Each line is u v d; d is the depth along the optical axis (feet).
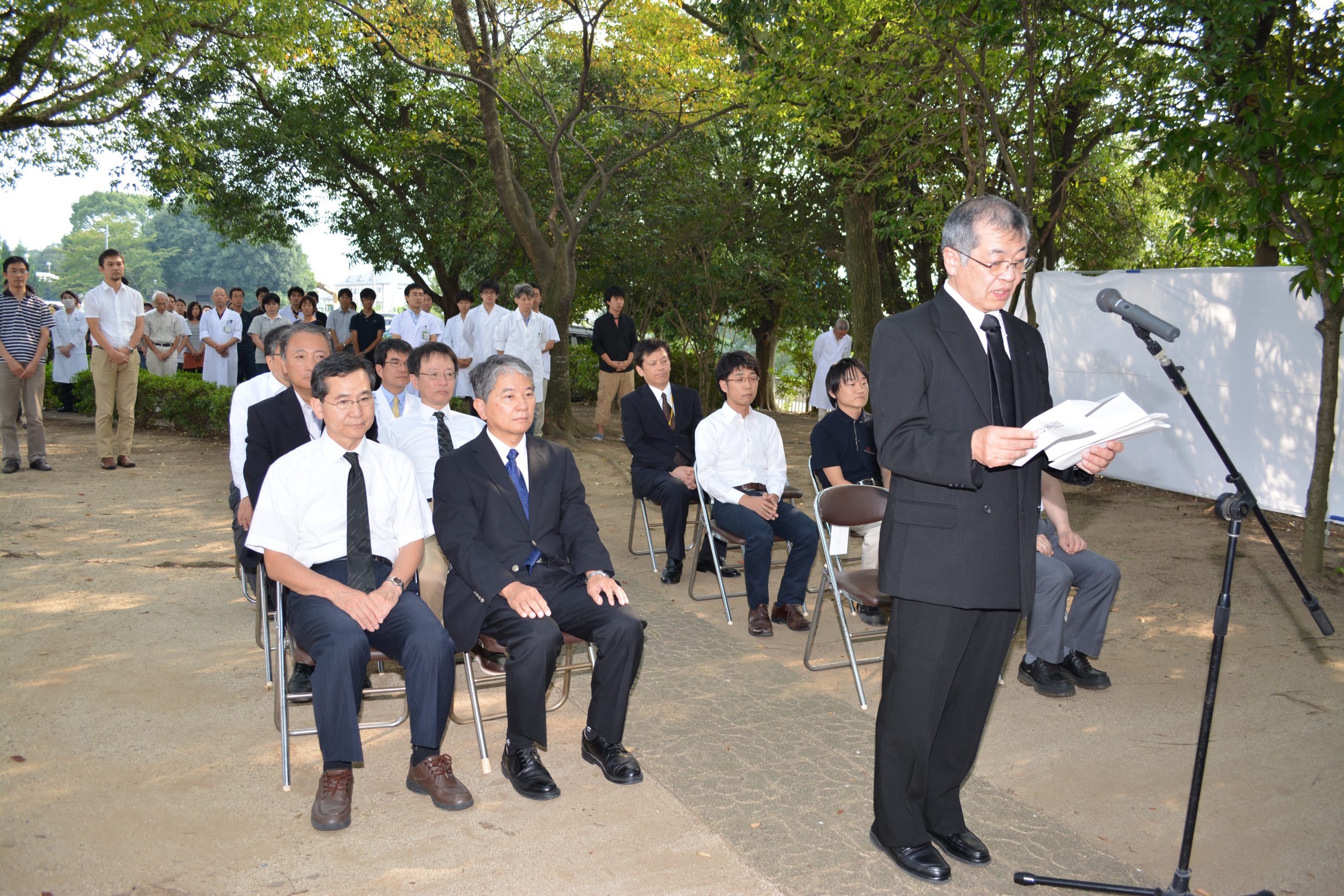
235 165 57.31
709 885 8.54
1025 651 14.66
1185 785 10.50
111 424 29.12
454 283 62.13
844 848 9.18
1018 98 27.50
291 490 10.85
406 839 9.33
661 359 19.84
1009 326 8.65
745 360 17.40
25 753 10.77
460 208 55.21
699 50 35.29
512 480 11.59
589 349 65.26
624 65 37.55
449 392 15.16
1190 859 8.54
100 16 31.76
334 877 8.60
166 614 15.76
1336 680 13.46
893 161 30.81
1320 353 22.03
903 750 8.64
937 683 8.45
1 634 14.56
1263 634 15.46
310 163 55.98
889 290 49.24
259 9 36.14
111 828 9.28
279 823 9.57
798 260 55.98
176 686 12.87
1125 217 45.91
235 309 42.80
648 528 20.18
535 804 10.09
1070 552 13.41
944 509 8.24
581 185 53.83
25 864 8.57
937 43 24.84
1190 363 25.22
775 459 17.89
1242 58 18.08
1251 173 18.33
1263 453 23.52
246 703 12.42
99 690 12.61
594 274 58.44
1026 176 24.82
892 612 8.79
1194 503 25.89
